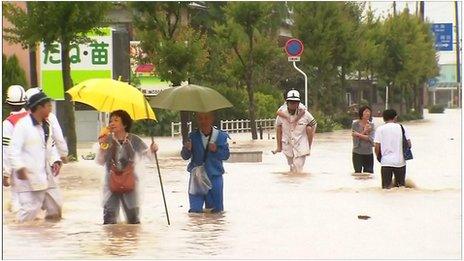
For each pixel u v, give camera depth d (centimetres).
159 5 5262
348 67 8938
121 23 6981
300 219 2222
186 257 1722
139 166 2130
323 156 4503
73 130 4062
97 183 3105
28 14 4059
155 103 2153
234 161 4081
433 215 2284
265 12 6406
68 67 4100
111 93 2064
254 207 2455
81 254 1747
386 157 2853
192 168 2319
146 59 5422
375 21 10531
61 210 2197
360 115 3403
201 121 2306
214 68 7562
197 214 2306
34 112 2106
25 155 2095
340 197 2683
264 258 1712
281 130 3519
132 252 1769
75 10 4000
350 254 1755
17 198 2203
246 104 7606
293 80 9100
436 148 5119
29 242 1875
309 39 8344
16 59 5197
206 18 8706
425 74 11800
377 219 2217
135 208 2127
